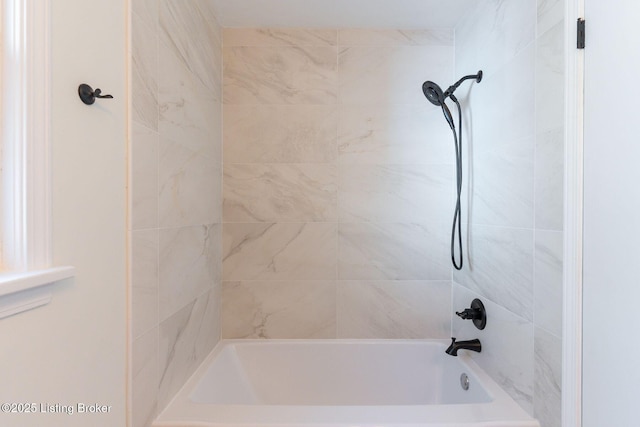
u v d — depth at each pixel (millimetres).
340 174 1717
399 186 1720
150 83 946
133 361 861
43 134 597
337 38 1716
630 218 723
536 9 1036
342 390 1676
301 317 1722
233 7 1523
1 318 512
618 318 754
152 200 961
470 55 1529
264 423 982
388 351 1698
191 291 1272
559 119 930
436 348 1686
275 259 1715
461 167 1578
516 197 1146
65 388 646
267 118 1708
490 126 1337
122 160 829
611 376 772
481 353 1405
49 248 610
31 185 580
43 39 596
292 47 1710
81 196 693
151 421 958
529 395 1062
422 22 1668
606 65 786
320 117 1715
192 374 1289
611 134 772
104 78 762
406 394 1667
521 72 1119
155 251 980
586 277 848
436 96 1555
